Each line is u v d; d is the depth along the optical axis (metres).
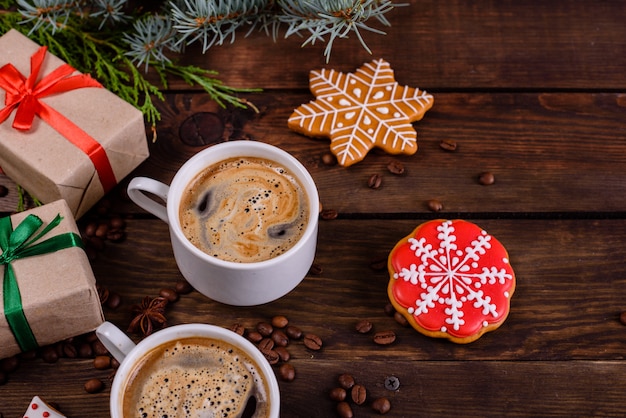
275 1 0.70
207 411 0.55
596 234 0.66
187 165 0.60
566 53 0.74
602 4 0.76
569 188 0.68
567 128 0.70
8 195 0.67
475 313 0.61
